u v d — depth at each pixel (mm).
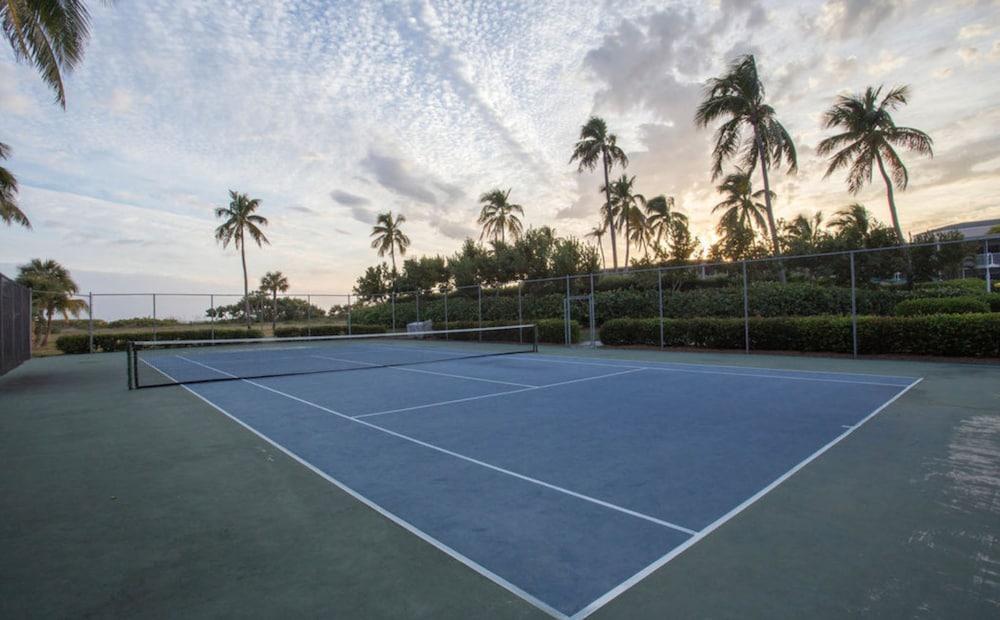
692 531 3371
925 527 3365
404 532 3455
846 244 26453
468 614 2438
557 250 29891
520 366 13953
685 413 7266
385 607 2516
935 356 12859
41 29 10562
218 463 5273
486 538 3328
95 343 23625
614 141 37938
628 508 3799
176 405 8938
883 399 8008
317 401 8984
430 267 36656
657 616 2389
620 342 19250
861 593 2564
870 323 13641
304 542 3330
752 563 2910
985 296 13969
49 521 3773
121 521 3752
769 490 4121
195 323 26469
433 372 13000
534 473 4688
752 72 24266
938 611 2393
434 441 5984
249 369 14867
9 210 21672
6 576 2932
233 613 2496
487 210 44875
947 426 6188
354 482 4551
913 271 20422
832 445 5449
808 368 12055
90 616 2500
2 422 7672
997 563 2861
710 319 17125
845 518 3535
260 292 28734
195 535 3479
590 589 2658
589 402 8289
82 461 5441
